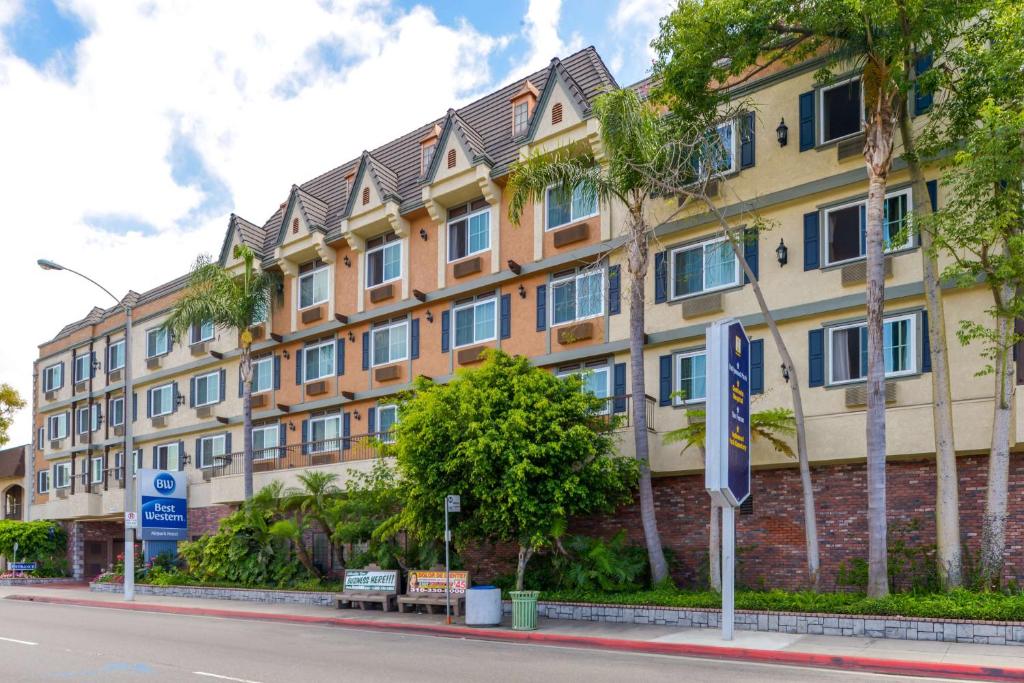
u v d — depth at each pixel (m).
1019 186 14.37
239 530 28.19
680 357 21.66
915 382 18.02
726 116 19.25
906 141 16.64
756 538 19.94
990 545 15.50
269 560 27.47
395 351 28.80
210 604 25.41
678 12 17.47
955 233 14.91
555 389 19.50
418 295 27.61
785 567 19.39
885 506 16.69
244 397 30.19
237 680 12.09
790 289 19.94
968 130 16.02
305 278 32.38
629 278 22.58
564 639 16.06
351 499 24.77
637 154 18.41
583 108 23.70
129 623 20.89
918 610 14.66
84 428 44.12
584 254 23.50
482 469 18.27
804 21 16.97
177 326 30.70
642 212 21.11
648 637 15.64
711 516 18.75
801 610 15.81
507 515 18.62
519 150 24.53
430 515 20.17
